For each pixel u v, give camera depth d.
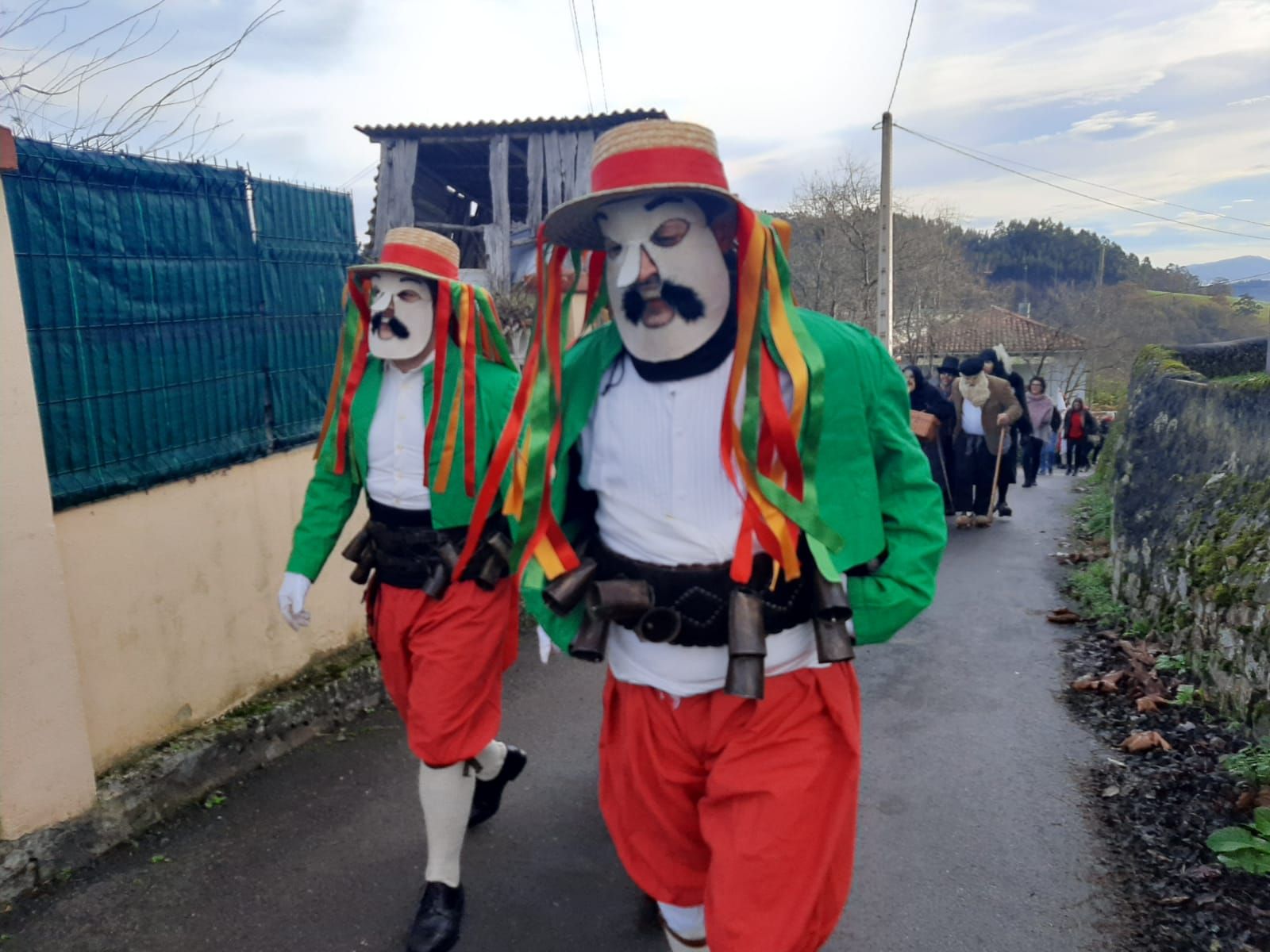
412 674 3.15
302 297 4.64
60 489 3.34
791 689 2.05
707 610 2.03
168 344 3.82
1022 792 3.75
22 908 3.06
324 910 3.07
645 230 1.96
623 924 2.98
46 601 3.14
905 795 3.78
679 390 2.02
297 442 4.54
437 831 2.90
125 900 3.12
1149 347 10.87
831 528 1.98
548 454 2.12
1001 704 4.69
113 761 3.54
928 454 9.27
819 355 1.96
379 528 3.05
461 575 2.92
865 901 3.06
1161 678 4.64
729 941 1.91
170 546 3.78
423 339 3.00
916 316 41.34
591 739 4.32
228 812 3.67
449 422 2.93
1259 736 3.70
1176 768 3.75
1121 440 9.37
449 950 2.85
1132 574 5.92
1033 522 9.79
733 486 1.99
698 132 1.96
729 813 2.01
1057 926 2.89
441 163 12.30
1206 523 4.88
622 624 2.07
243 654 4.16
